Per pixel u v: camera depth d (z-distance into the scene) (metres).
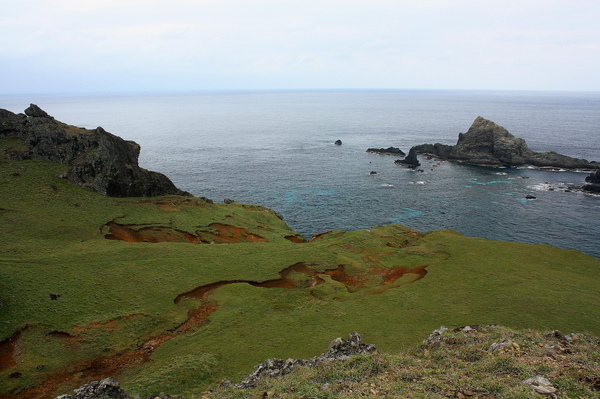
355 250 58.31
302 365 23.28
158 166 149.88
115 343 32.72
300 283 47.16
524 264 51.94
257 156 172.00
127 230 59.09
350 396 16.94
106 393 19.34
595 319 36.56
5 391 26.31
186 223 65.06
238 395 19.75
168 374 27.41
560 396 14.95
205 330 35.56
